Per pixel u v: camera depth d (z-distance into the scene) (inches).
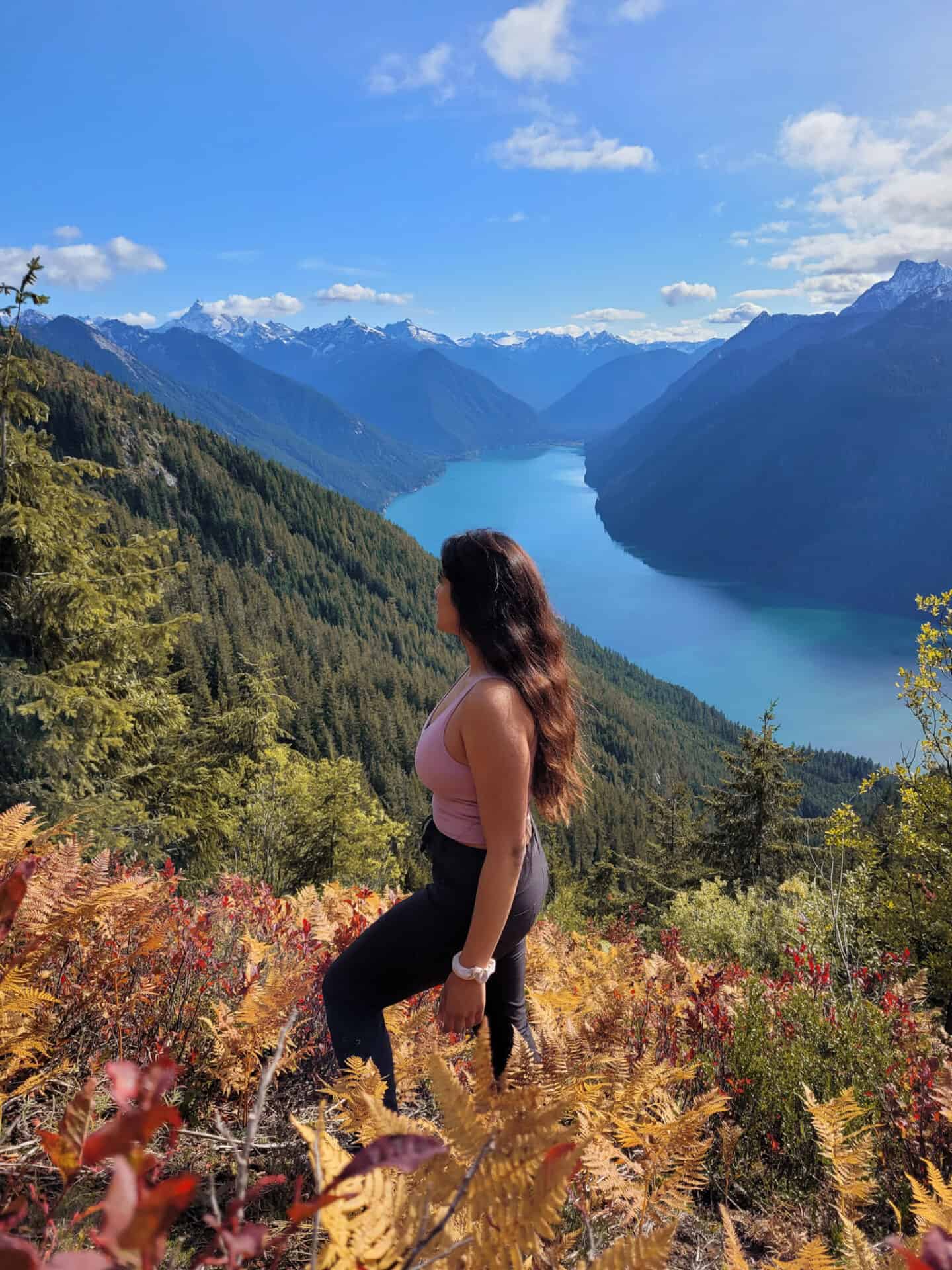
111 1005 70.9
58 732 392.8
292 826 607.8
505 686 67.6
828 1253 63.0
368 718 3629.4
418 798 3090.6
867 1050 91.8
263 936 112.2
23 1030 54.4
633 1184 54.1
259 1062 69.5
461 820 69.7
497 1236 29.4
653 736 5118.1
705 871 1104.8
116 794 418.3
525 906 72.9
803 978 129.3
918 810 311.3
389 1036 81.7
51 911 62.4
